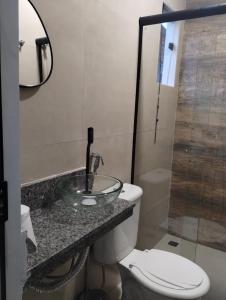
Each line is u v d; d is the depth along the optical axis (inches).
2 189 20.1
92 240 39.3
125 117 68.7
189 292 52.2
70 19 46.5
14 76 19.8
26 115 41.1
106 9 55.2
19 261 22.7
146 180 85.6
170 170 101.8
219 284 76.7
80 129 52.7
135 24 66.7
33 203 43.7
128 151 72.9
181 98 96.8
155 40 77.9
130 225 61.8
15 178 21.0
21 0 38.2
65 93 47.8
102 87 57.5
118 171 69.4
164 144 94.3
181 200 101.3
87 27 50.6
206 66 90.7
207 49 89.6
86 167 52.2
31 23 39.8
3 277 21.2
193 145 97.0
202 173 96.5
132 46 66.8
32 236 32.1
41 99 43.2
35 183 43.6
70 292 59.5
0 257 20.8
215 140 92.7
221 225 94.1
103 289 69.1
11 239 21.5
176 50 91.3
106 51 57.1
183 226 100.3
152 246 92.6
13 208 21.2
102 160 56.1
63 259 34.1
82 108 52.4
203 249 94.0
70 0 46.0
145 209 87.0
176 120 99.0
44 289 43.4
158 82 83.4
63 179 49.1
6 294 21.6
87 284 64.7
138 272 56.9
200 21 89.0
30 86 40.5
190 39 92.0
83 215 43.8
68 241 35.8
